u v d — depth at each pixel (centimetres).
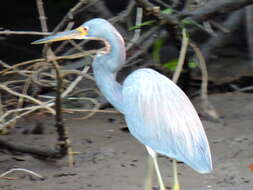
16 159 1097
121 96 940
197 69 1524
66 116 1352
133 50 1493
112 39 929
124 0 2244
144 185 980
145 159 1093
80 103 1416
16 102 1323
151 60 1501
